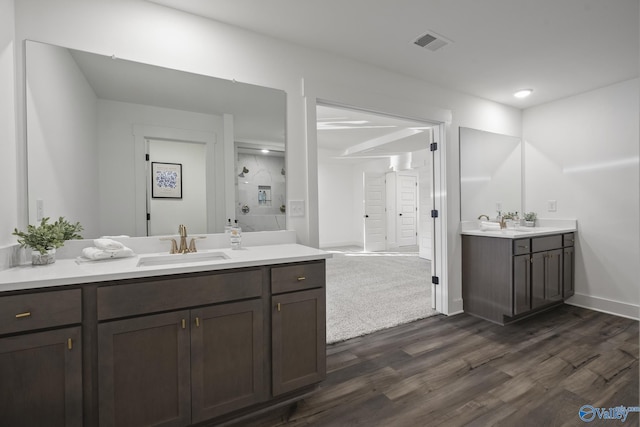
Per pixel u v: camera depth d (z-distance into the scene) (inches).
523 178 142.5
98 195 65.8
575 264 127.8
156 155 71.4
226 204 78.7
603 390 69.0
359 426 58.9
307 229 87.6
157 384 51.7
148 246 69.9
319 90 88.7
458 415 61.4
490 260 111.6
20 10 57.8
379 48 89.7
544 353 86.7
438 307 120.6
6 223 53.1
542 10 72.4
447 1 69.4
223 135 77.9
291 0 68.7
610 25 78.2
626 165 113.3
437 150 120.2
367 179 291.1
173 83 72.1
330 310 122.2
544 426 57.9
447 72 105.1
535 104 136.9
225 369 57.4
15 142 56.4
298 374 64.9
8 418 42.7
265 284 61.7
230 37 77.8
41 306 44.2
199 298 55.0
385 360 83.9
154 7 69.5
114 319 48.8
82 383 46.8
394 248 303.6
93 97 64.9
